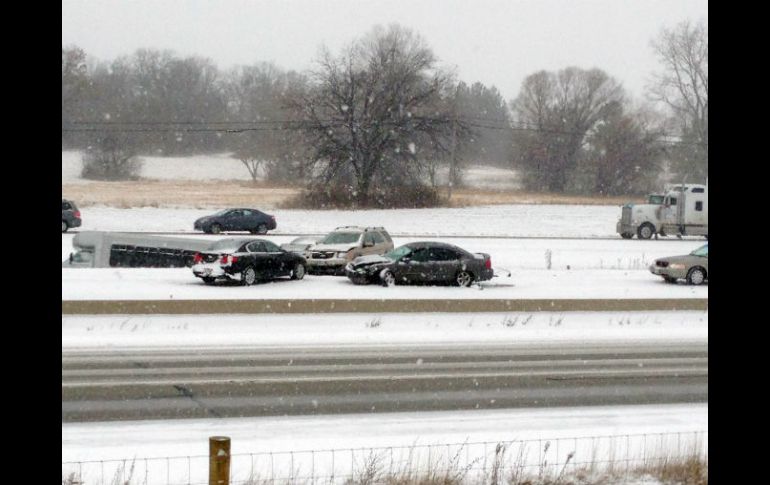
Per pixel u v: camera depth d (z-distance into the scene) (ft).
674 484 58.70
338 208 390.01
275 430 73.36
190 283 172.45
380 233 200.54
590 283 191.52
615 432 73.26
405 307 152.56
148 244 203.82
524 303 157.58
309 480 57.67
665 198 323.16
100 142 595.06
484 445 67.72
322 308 149.48
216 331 130.52
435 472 58.29
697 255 192.24
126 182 538.06
